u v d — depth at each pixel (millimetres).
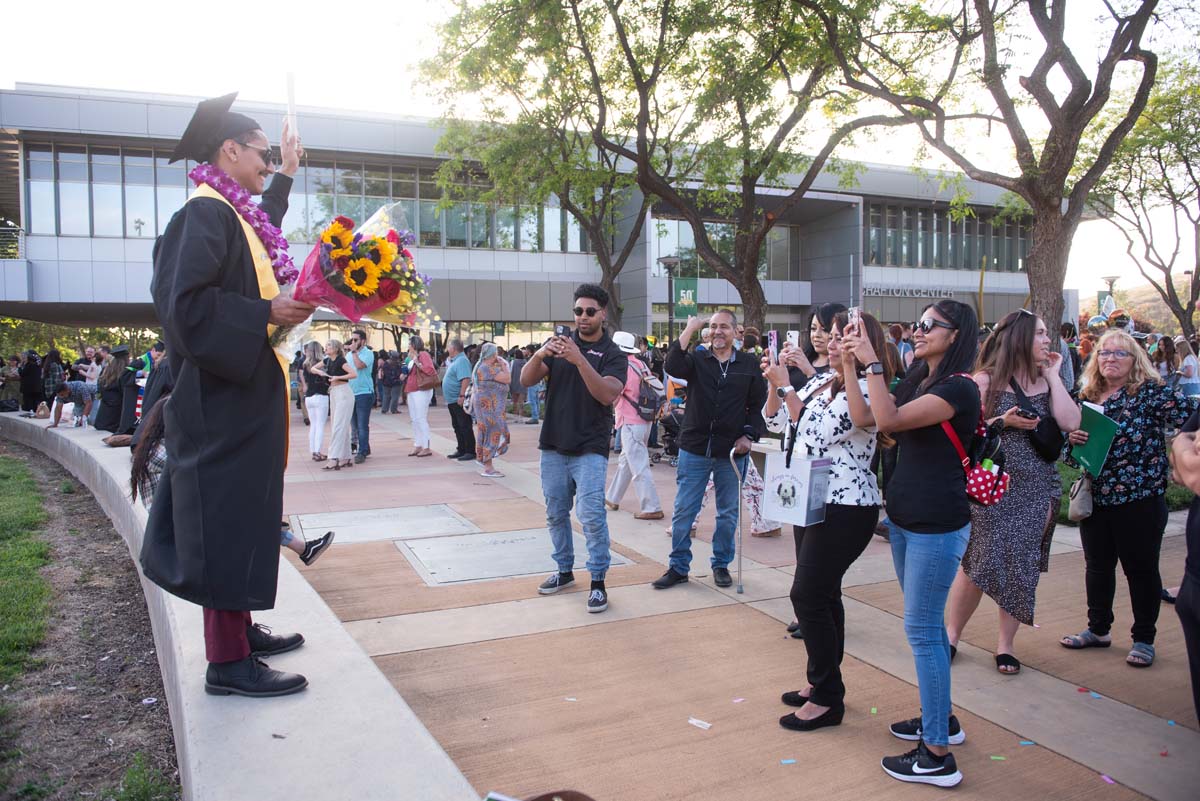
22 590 5730
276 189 3727
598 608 4945
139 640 5008
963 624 4328
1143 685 4016
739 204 17641
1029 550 4086
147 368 13750
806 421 3594
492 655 4250
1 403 23453
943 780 3037
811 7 12141
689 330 5426
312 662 3328
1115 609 5176
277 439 2951
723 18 13281
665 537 6992
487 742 3322
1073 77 11453
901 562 3768
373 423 18531
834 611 3590
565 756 3217
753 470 6977
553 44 14141
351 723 2791
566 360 5016
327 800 2326
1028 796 3000
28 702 4086
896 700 3797
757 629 4688
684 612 4980
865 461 3496
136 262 27266
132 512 6395
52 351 19875
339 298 2789
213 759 2539
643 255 31484
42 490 10578
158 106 26453
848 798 2963
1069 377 6680
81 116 25797
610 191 19203
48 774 3400
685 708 3662
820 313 4375
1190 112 22672
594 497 5027
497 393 10312
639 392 7645
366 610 4945
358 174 29719
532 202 18516
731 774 3105
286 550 6344
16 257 27234
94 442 11727
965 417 3188
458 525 7320
